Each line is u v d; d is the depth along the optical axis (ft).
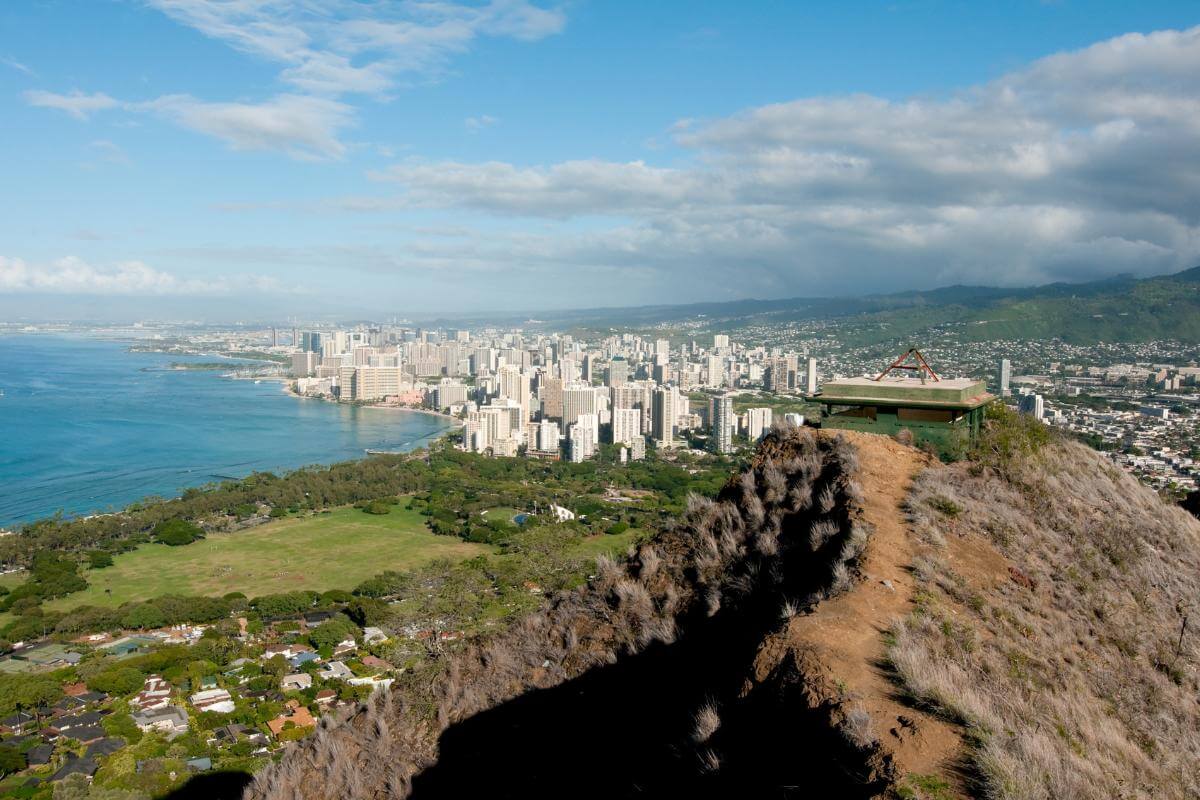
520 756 38.58
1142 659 37.27
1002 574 39.24
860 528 38.93
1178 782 28.07
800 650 29.01
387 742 43.01
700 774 28.07
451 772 39.70
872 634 30.30
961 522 42.93
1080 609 39.29
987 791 21.99
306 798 41.86
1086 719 29.35
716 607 40.16
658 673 38.34
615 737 36.06
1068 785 23.32
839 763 23.94
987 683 28.96
